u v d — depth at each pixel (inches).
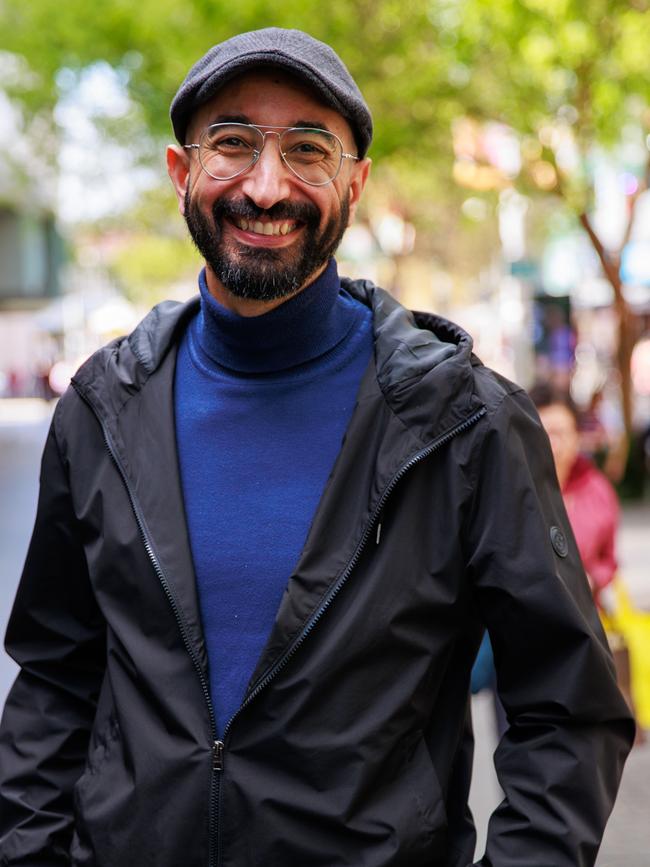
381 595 92.5
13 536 560.7
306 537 94.8
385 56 613.9
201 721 92.6
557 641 93.0
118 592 98.1
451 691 98.0
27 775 104.9
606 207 800.3
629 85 592.4
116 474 101.1
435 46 628.4
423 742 94.4
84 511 101.4
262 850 89.9
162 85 655.1
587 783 91.6
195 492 98.2
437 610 93.7
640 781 248.8
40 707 106.9
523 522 93.9
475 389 95.7
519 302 911.0
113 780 95.4
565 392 222.1
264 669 90.7
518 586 92.9
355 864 89.5
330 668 90.8
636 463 714.8
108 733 98.3
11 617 108.4
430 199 1096.8
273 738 90.6
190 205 101.0
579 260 915.4
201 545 96.2
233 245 98.4
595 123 604.1
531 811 91.3
